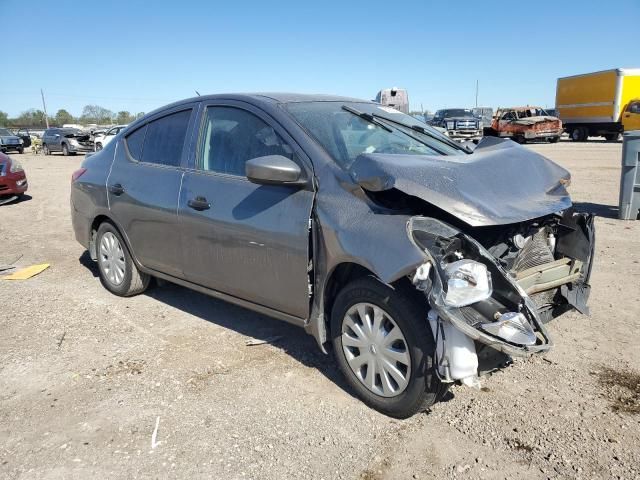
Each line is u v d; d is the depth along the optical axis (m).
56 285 5.59
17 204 11.26
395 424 3.09
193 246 4.04
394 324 2.98
